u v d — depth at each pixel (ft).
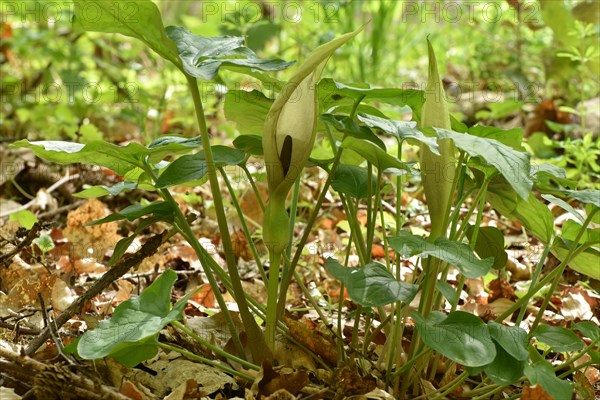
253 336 3.03
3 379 2.91
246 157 3.19
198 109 2.83
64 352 2.91
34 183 6.29
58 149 2.90
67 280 4.19
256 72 3.08
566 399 2.62
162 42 2.71
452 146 3.17
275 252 2.91
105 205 5.80
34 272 4.26
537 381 2.64
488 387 3.11
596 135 6.95
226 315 3.10
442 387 3.03
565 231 3.24
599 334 2.90
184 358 3.23
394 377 3.05
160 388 3.06
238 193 5.83
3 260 3.58
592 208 2.88
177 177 2.90
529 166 2.63
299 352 3.21
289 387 2.96
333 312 4.02
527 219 3.26
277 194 2.83
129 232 5.27
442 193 2.99
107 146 2.90
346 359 3.17
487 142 2.65
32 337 3.43
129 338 2.68
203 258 3.08
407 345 3.47
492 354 2.61
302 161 2.78
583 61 6.13
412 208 5.20
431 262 3.01
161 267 4.62
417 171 3.06
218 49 2.84
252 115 3.34
